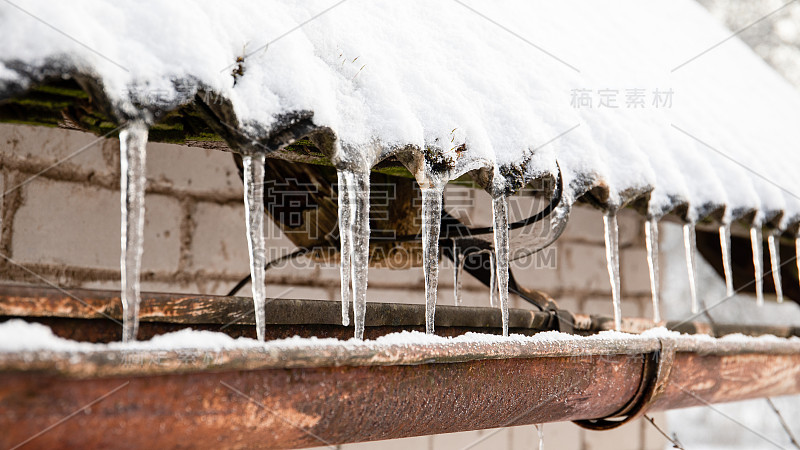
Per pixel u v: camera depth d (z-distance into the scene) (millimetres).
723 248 2350
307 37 1735
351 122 1706
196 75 1570
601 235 4367
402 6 1953
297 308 1844
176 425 1566
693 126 2420
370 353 1688
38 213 2480
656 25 3182
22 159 2459
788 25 10688
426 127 1782
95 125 1688
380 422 1763
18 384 1449
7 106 1624
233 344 1595
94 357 1479
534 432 4004
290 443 1707
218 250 2949
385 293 3359
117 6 1562
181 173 2857
